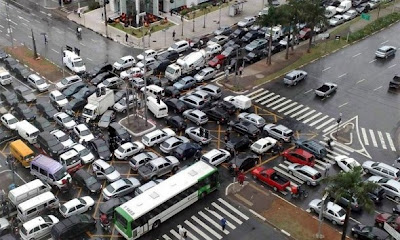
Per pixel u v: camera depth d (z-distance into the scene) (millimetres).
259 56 93375
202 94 78000
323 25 94812
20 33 103000
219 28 104312
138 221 52469
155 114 75625
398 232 53156
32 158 64625
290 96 82188
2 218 55375
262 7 117938
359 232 53500
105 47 98188
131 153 66562
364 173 64188
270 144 67875
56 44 98812
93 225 54656
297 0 91500
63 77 87062
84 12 113688
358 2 119562
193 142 70000
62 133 69438
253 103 80000
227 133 70688
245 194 60406
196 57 89375
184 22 110188
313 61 93625
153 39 102125
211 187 59812
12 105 77062
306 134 72500
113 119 75250
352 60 94312
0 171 64312
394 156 68062
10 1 119062
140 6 111188
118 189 58812
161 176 63031
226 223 56031
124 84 84688
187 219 56500
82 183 60906
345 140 71312
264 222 56312
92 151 68062
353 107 79438
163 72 89625
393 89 84438
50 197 56969
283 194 60406
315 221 56469
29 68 89750
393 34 105812
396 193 59125
